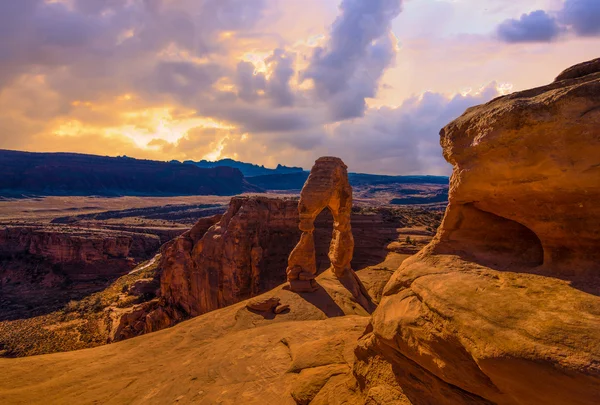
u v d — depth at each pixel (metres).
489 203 6.48
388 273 39.34
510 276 5.65
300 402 9.09
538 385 4.16
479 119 6.09
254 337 15.68
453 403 5.84
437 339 5.64
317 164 27.78
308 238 27.14
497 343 4.52
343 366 10.09
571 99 4.79
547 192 5.36
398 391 6.90
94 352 19.64
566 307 4.46
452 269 6.55
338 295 25.52
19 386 14.94
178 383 12.49
